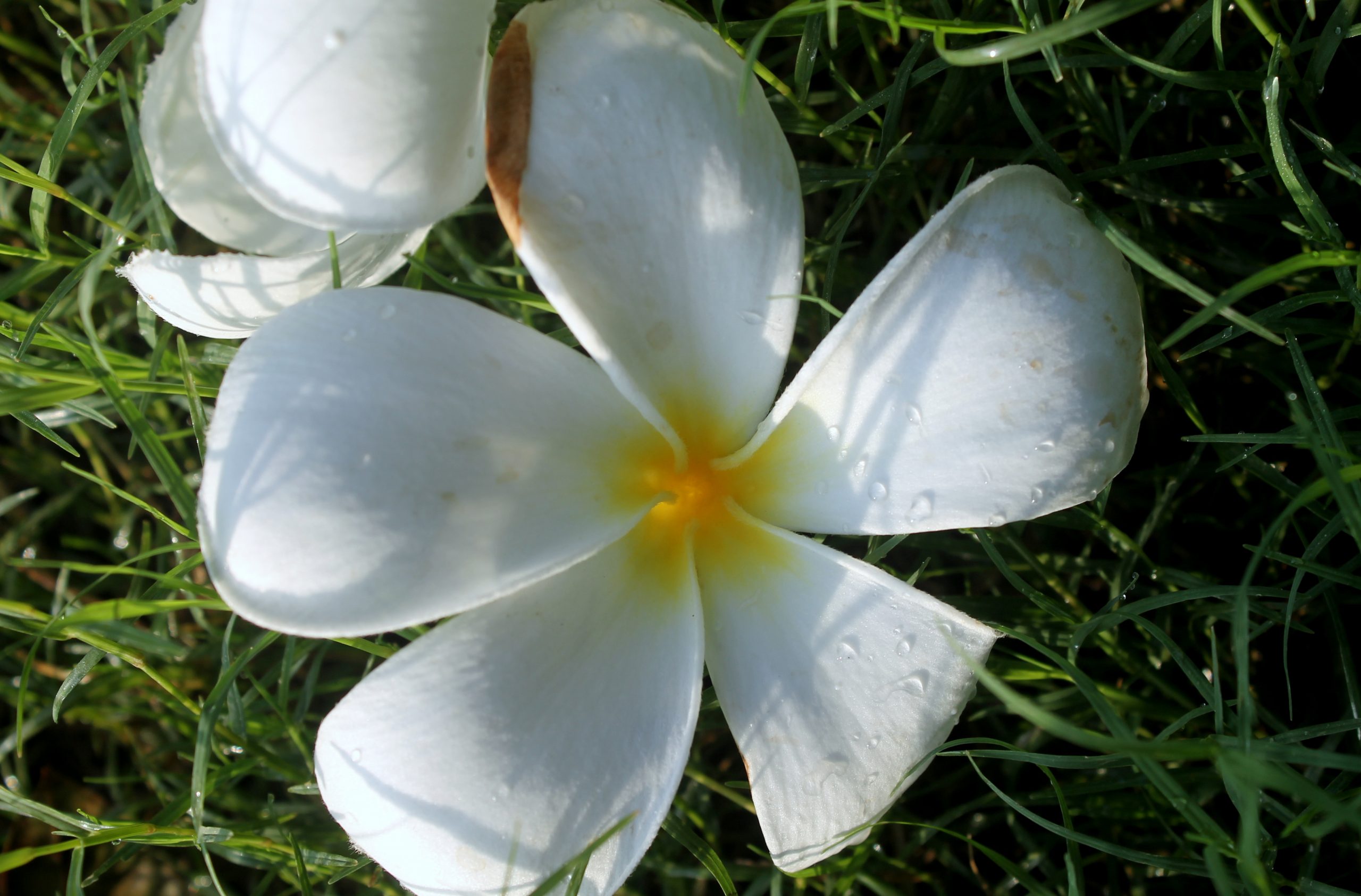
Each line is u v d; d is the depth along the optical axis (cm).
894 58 26
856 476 21
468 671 20
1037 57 24
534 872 20
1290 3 24
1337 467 22
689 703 21
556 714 20
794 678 21
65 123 23
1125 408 21
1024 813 22
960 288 21
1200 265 25
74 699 26
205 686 26
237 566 19
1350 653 23
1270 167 23
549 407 20
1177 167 25
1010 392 21
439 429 20
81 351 22
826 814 21
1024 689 25
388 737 20
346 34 19
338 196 20
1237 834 24
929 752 21
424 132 20
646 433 21
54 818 23
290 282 21
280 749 26
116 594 28
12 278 24
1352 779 23
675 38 20
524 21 20
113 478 28
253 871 27
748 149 21
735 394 21
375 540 19
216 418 20
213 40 19
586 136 20
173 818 23
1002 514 21
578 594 21
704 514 22
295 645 24
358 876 24
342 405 20
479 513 20
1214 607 24
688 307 21
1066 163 25
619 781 21
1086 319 21
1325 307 24
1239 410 25
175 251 25
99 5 28
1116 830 25
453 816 20
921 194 26
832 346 20
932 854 26
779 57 25
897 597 21
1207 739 21
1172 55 23
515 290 24
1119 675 25
